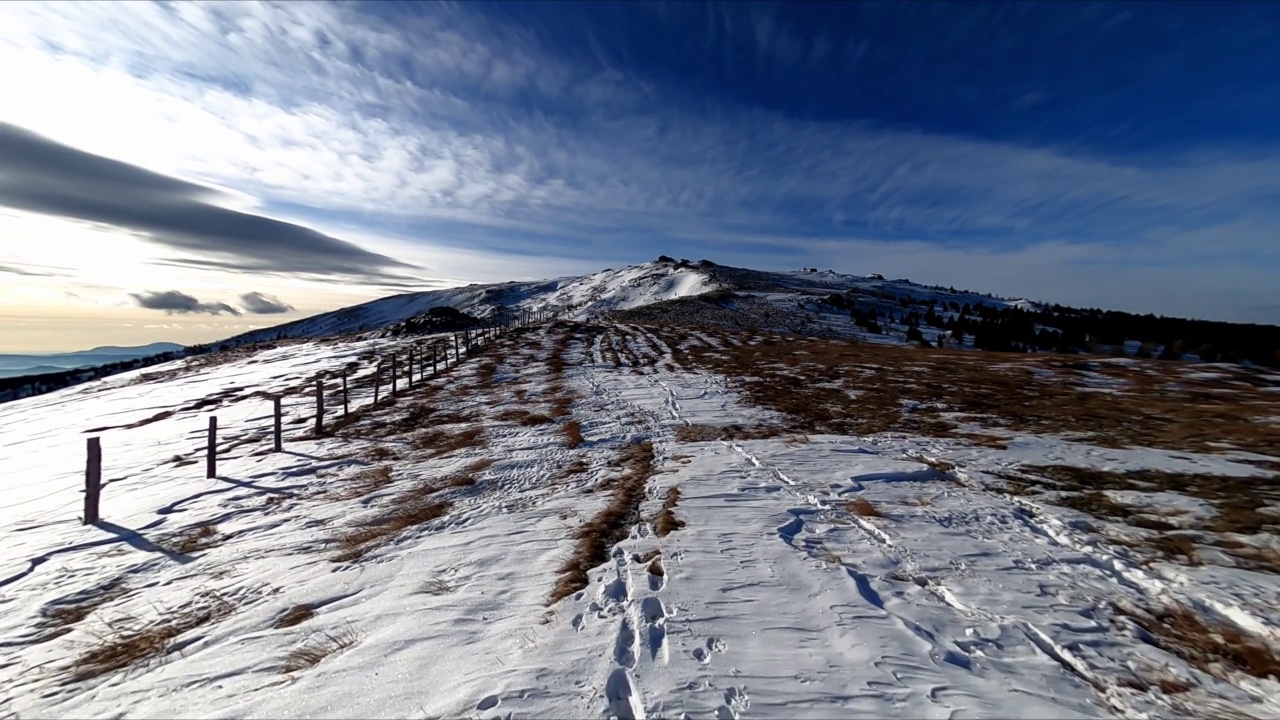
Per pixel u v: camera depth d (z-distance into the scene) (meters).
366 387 28.31
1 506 12.83
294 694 4.51
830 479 10.78
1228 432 13.38
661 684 4.32
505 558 7.54
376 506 10.90
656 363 32.66
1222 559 6.87
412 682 4.54
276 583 7.45
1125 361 27.34
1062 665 4.80
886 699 4.14
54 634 6.65
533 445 15.42
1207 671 4.74
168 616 6.78
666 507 9.38
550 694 4.25
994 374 23.98
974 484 10.38
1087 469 10.91
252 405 26.14
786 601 5.84
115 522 10.91
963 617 5.59
